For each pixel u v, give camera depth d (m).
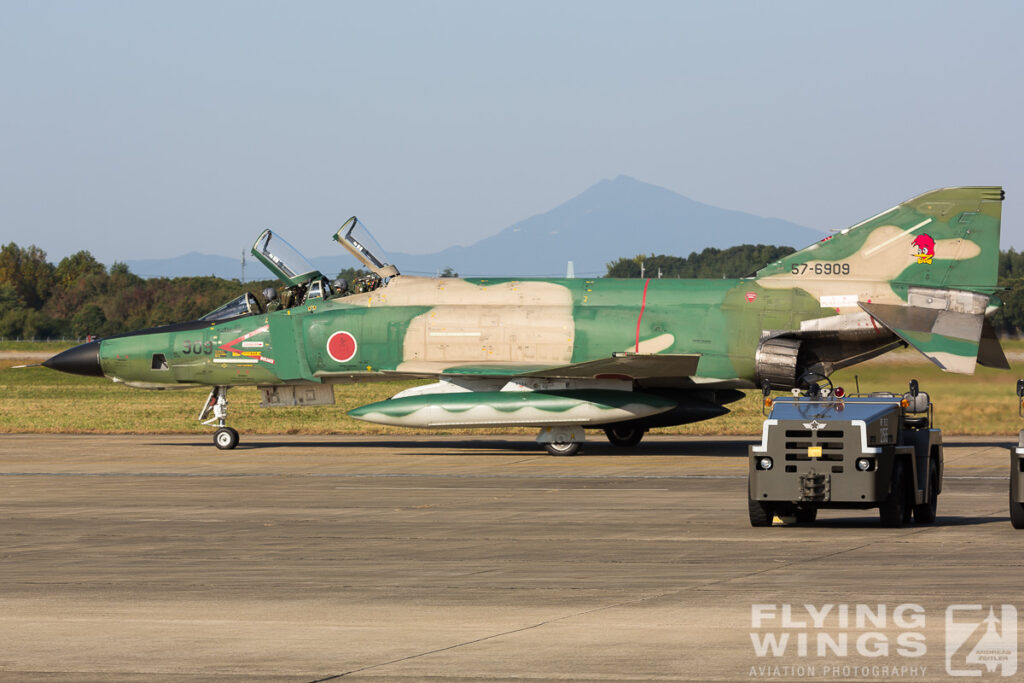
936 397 108.69
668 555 41.12
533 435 104.00
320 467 76.69
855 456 45.03
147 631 29.98
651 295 86.88
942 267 84.00
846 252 85.56
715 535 45.94
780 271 86.44
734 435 103.06
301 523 50.47
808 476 45.38
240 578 37.31
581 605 32.69
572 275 92.56
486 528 48.56
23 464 79.19
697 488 63.34
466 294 89.19
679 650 27.58
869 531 46.88
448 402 83.12
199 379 91.44
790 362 82.88
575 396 82.25
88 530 48.56
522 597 33.91
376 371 88.50
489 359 86.56
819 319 84.00
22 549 43.56
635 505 56.16
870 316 83.00
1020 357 122.19
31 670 26.38
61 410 138.12
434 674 25.73
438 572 38.16
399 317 88.44
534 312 86.94
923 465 48.75
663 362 78.25
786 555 40.81
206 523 50.59
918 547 42.31
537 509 54.91
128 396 168.75
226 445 90.69
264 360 90.25
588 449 89.19
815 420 45.53
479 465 77.44
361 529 48.50
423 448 91.00
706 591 34.44
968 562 38.97
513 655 27.25
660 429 108.88
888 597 33.25
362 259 92.56
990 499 58.09
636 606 32.47
